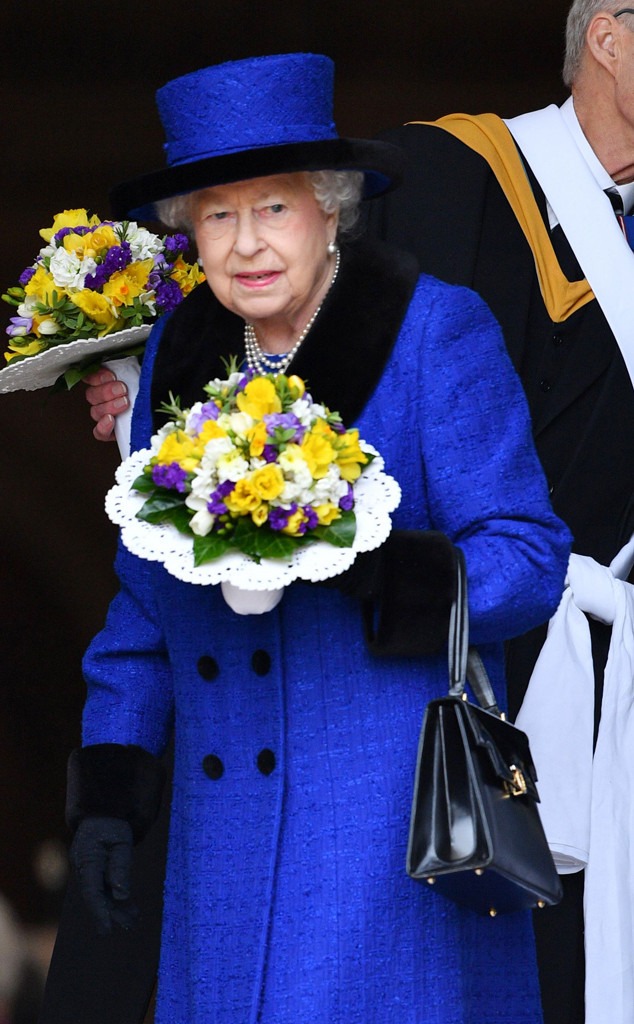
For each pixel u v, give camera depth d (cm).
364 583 955
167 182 972
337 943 988
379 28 3098
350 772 1002
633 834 1280
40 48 3206
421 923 1000
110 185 3297
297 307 1010
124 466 993
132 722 1109
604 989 1257
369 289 1017
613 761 1284
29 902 3048
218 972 1012
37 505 3466
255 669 1020
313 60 995
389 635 970
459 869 921
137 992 1409
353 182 999
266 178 974
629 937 1265
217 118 981
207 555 910
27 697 3397
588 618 1323
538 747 1273
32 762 3322
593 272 1371
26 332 1378
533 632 1325
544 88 3111
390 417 1002
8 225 3306
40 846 3161
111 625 1131
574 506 1359
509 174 1405
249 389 926
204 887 1025
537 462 1024
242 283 990
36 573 3462
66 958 1421
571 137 1403
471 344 1013
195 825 1038
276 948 999
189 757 1052
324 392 1004
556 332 1373
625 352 1359
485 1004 1023
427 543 970
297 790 1007
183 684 1057
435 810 936
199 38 3191
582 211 1385
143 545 937
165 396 1072
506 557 987
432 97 3125
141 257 1373
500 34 3078
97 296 1338
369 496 951
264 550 903
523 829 945
